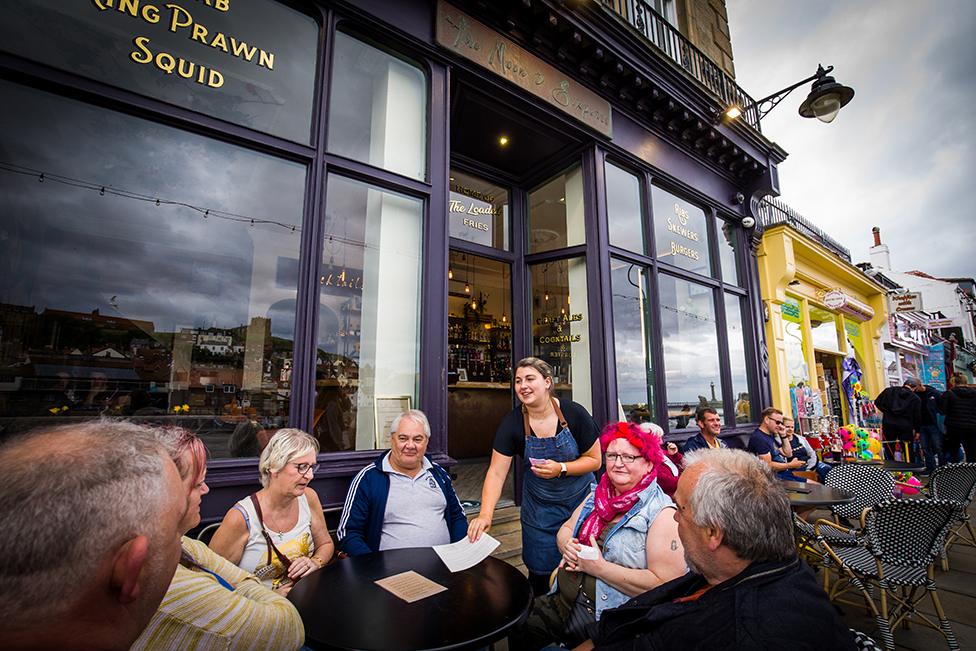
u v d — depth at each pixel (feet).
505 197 17.56
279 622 3.87
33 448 2.13
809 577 3.68
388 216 11.12
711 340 20.43
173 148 8.85
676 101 17.94
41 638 1.85
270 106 9.73
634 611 4.61
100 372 7.93
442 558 6.56
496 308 28.14
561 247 16.52
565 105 14.83
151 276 8.58
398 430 7.86
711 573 4.07
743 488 3.86
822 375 33.53
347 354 10.07
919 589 12.02
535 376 8.14
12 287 7.33
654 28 20.18
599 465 8.23
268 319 9.21
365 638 4.36
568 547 6.06
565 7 13.87
